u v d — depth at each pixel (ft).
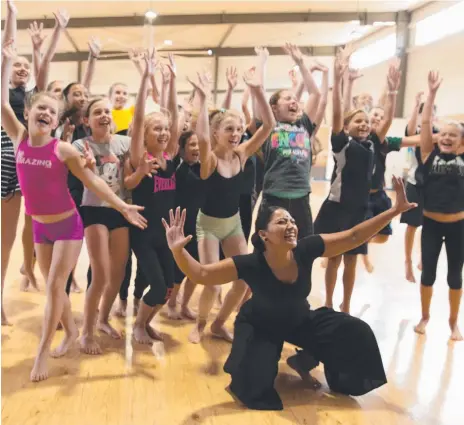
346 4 34.60
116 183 9.36
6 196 9.93
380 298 13.01
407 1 34.40
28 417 6.96
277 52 43.34
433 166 10.50
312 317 8.13
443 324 11.19
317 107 11.28
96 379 8.17
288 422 7.07
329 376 8.12
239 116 9.72
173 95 10.30
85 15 33.55
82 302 12.02
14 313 11.14
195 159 10.24
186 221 10.50
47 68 10.90
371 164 10.75
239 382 7.58
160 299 9.28
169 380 8.25
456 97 32.40
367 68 43.45
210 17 35.17
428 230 10.67
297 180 10.39
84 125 10.21
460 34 31.63
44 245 8.39
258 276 7.66
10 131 8.32
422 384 8.34
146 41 30.89
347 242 7.82
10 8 9.55
